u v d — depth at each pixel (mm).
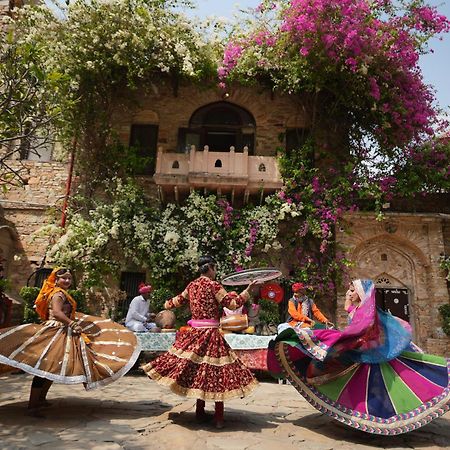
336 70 11211
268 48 11664
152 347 7414
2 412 4238
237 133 13172
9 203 12688
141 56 11602
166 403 5023
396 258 11773
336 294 11258
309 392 3992
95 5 11273
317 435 3809
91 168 12430
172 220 11539
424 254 11453
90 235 11188
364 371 3947
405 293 11594
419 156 11500
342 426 4145
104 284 11391
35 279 12133
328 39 10461
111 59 11492
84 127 12172
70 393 5492
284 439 3607
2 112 7422
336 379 4004
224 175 11500
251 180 11641
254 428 3943
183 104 13266
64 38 11180
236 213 11703
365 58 10625
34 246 12445
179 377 3719
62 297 4367
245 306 10508
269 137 12938
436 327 11000
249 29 12180
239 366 3896
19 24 11062
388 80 11125
